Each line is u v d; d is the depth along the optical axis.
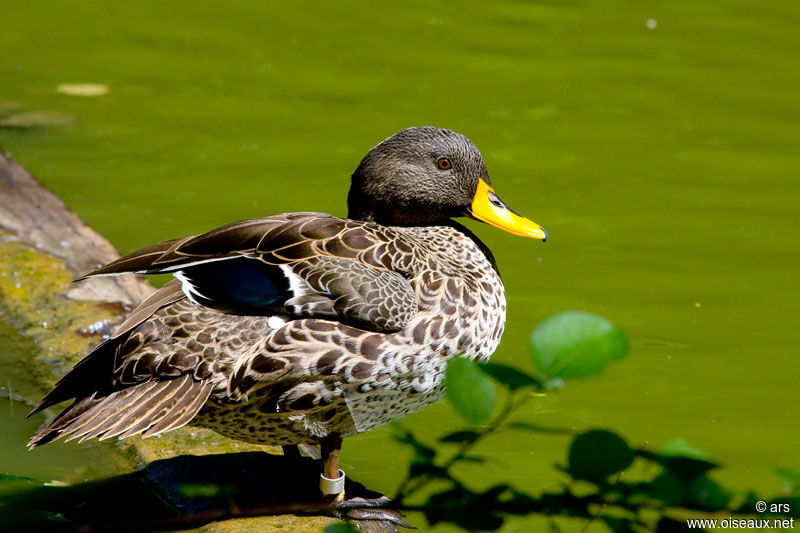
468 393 4.27
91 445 8.23
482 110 16.12
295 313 6.83
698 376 9.78
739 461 8.44
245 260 6.95
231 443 8.31
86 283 10.27
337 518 7.45
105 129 14.82
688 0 21.44
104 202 12.76
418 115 15.82
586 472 4.47
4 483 7.59
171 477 7.77
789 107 16.56
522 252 12.16
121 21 19.19
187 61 17.52
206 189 13.24
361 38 18.91
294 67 17.48
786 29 19.91
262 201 12.98
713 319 10.76
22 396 8.69
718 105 16.59
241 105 15.94
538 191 13.63
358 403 7.08
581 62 18.14
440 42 18.84
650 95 16.92
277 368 6.75
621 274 11.64
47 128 14.73
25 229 11.09
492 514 4.80
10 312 9.80
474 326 7.35
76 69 16.94
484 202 8.52
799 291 11.34
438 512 4.78
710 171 14.36
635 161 14.61
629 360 10.03
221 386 6.79
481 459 4.77
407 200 8.41
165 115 15.42
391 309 6.88
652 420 9.05
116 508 7.45
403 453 8.55
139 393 6.69
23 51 17.52
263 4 20.44
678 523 4.55
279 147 14.55
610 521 4.60
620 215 13.03
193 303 6.88
